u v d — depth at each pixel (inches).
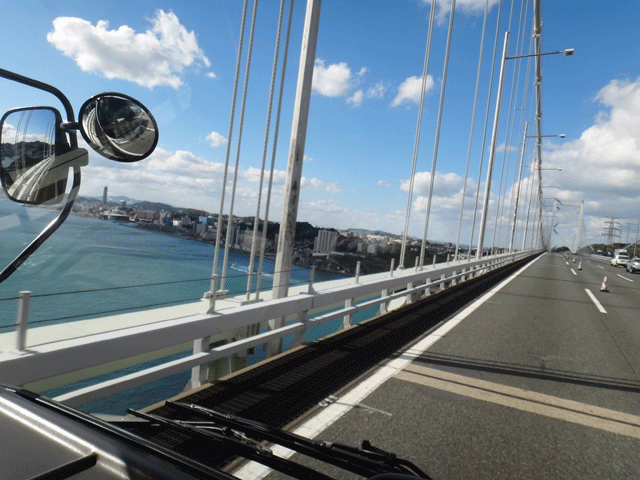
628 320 369.1
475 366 187.2
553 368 195.8
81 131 32.1
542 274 927.0
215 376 177.2
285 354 173.3
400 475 45.3
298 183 207.2
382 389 147.6
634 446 118.4
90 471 31.5
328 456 57.1
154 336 108.5
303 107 207.3
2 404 38.8
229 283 167.6
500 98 880.3
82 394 90.1
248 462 92.2
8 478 29.6
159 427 61.6
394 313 289.9
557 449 112.9
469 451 107.7
